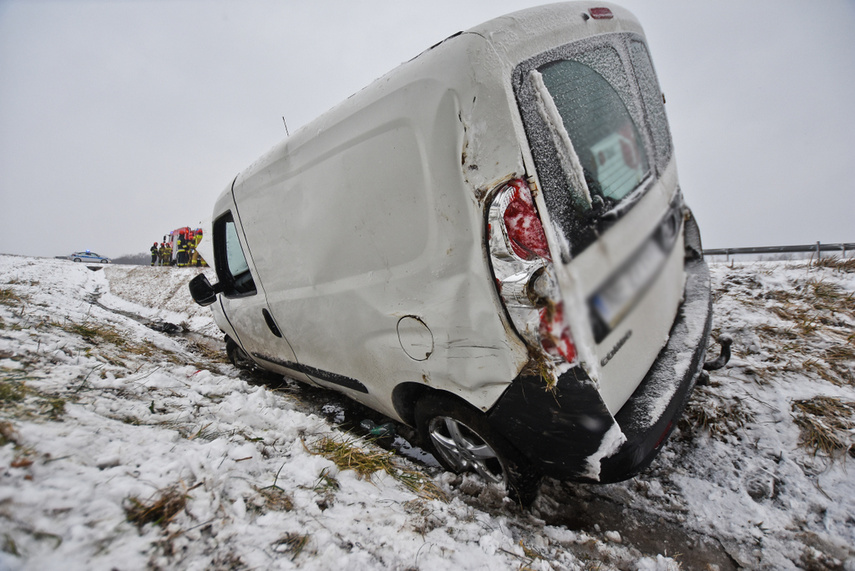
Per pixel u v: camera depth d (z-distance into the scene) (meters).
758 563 1.73
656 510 2.03
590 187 1.63
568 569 1.62
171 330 6.80
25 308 3.58
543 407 1.57
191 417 2.19
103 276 15.70
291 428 2.38
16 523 1.13
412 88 1.61
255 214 2.72
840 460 2.19
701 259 3.03
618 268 1.71
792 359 3.02
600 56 1.95
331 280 2.26
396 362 2.04
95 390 2.15
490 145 1.43
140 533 1.24
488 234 1.47
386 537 1.51
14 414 1.62
